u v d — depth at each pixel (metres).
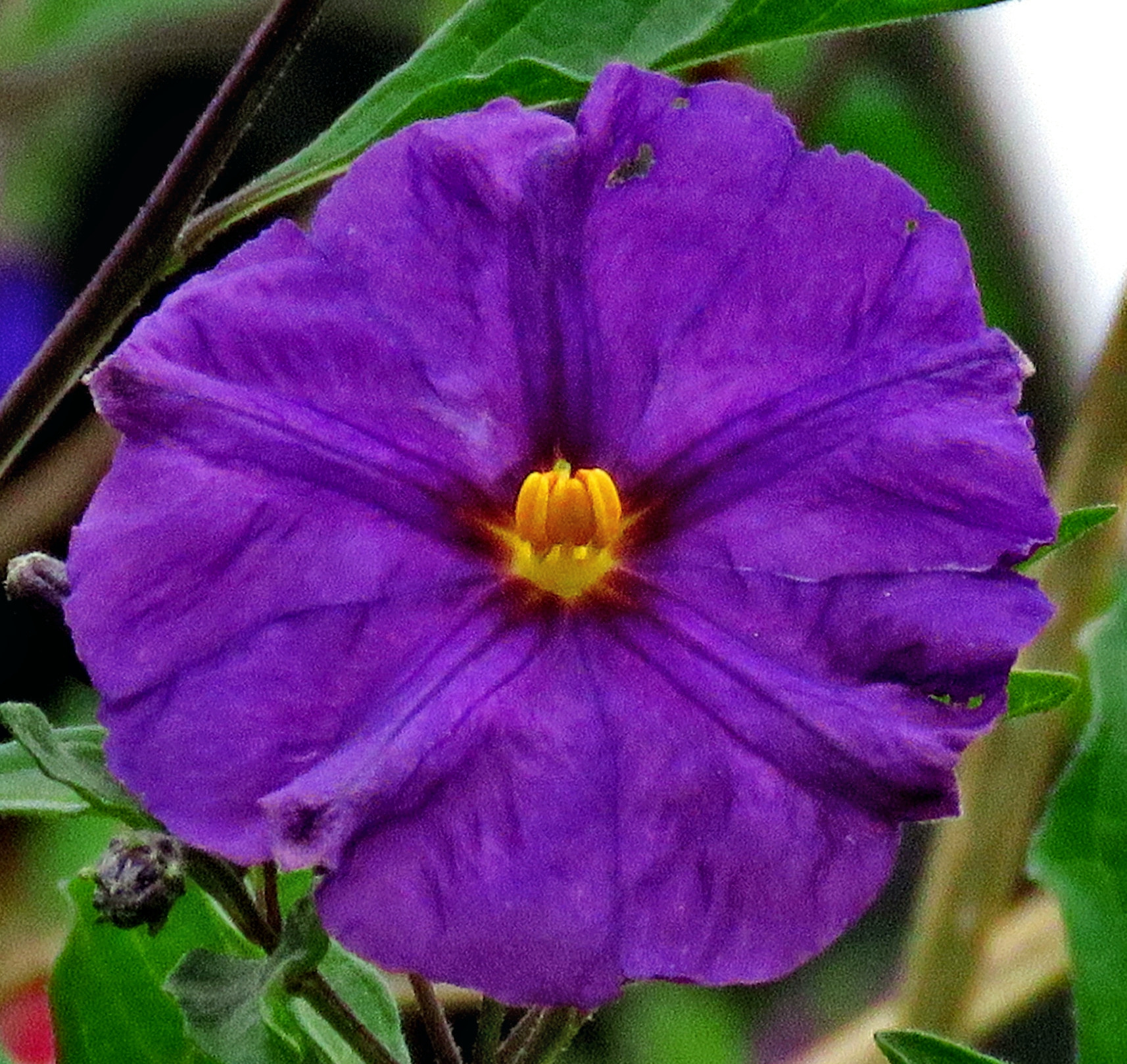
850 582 0.24
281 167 0.25
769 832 0.24
